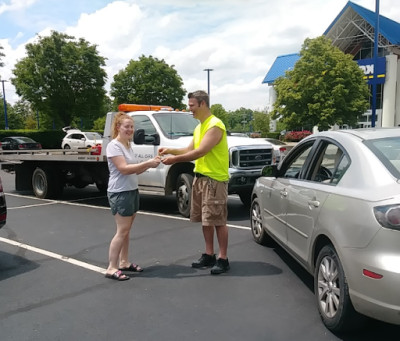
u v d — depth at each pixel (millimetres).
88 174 9438
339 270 2977
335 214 3055
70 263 5027
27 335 3244
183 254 5285
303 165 4137
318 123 26750
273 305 3695
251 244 5668
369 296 2662
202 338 3135
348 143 3369
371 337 3088
